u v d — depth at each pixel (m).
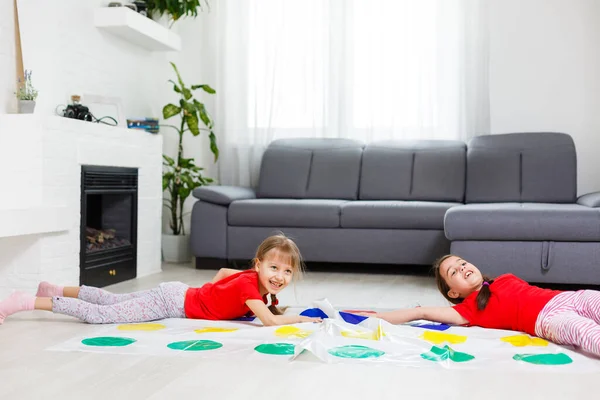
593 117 5.15
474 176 4.88
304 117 5.57
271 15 5.57
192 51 5.78
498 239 3.89
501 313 2.54
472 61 5.24
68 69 4.27
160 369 2.00
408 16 5.36
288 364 2.04
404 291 3.83
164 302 2.79
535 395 1.75
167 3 5.01
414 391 1.78
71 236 3.74
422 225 4.43
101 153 4.01
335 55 5.48
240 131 5.64
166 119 5.20
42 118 3.47
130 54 5.07
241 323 2.71
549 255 3.81
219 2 5.65
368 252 4.54
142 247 4.52
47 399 1.71
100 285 4.00
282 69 5.58
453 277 2.70
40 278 3.50
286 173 5.26
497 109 5.31
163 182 5.29
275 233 4.66
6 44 3.74
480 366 2.02
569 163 4.73
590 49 5.14
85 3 4.45
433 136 5.35
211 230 4.78
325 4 5.49
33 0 3.93
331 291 3.83
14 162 3.52
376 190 5.06
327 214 4.57
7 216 3.16
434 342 2.32
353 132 5.51
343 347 2.21
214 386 1.83
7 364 2.06
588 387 1.82
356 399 1.71
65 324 2.71
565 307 2.38
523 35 5.24
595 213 3.73
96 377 1.92
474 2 5.23
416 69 5.37
